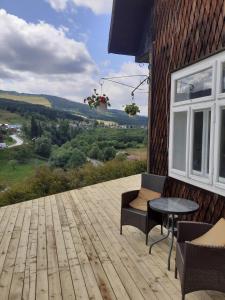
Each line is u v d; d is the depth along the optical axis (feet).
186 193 15.10
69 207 22.15
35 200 24.45
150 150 19.30
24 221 18.72
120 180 34.27
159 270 12.03
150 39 20.29
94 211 21.04
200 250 8.96
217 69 12.41
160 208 12.32
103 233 16.42
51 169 33.37
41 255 13.61
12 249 14.32
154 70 18.81
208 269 9.00
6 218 19.36
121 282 11.16
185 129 15.35
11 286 11.03
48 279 11.46
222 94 12.10
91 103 26.23
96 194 26.73
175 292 10.45
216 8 12.51
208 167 13.50
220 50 12.02
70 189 31.48
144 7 21.52
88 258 13.23
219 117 12.38
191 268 9.10
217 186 12.48
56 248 14.39
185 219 14.96
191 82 14.56
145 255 13.46
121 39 23.59
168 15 16.92
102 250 14.07
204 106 13.34
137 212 14.99
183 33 15.15
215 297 10.11
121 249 14.16
